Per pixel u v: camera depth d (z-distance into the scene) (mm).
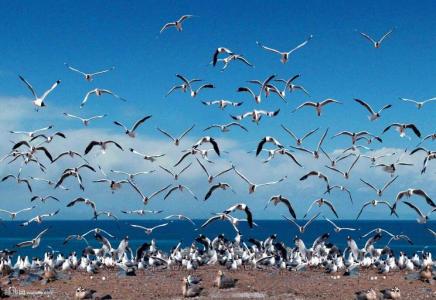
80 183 45469
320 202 44500
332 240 153125
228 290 42188
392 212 42938
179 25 41750
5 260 55438
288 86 43219
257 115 43000
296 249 62781
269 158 41125
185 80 44625
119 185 45500
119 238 165875
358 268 53750
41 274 49656
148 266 56406
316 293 41031
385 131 44656
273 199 37156
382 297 38750
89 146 45438
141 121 44531
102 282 46500
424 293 41062
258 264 55344
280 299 38938
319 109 43188
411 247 117812
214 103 44312
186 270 54188
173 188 44875
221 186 37875
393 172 44719
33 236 177250
